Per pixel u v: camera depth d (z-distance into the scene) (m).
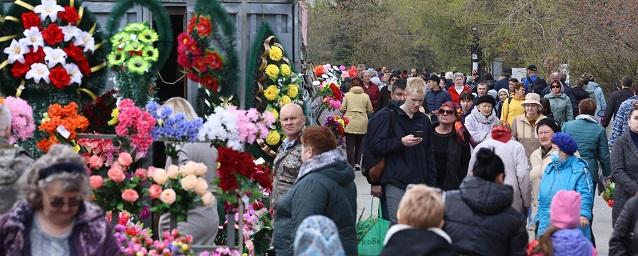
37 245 7.05
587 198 11.76
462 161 13.02
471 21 48.03
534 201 13.41
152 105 10.16
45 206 6.96
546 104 18.42
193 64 10.80
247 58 13.63
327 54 65.12
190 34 10.79
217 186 10.45
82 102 11.30
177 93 15.04
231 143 10.16
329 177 9.53
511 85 27.16
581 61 32.59
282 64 13.80
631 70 31.70
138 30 11.10
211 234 11.12
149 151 11.90
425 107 24.89
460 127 13.03
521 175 12.77
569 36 32.59
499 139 12.88
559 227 8.52
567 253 8.43
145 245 9.72
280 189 11.19
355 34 65.88
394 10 66.50
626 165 12.87
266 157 13.39
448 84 35.41
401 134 12.22
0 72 10.99
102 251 7.14
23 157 8.52
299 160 11.13
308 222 6.78
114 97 12.34
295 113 11.16
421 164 12.29
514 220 8.29
